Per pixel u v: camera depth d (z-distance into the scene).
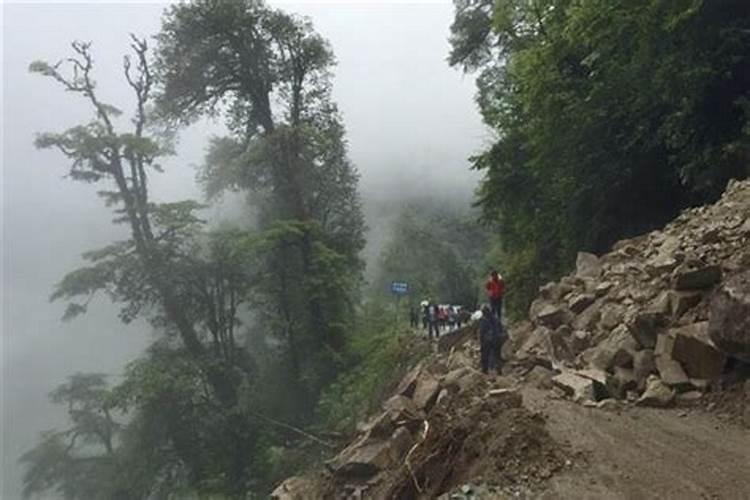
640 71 17.78
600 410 9.99
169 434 35.91
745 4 16.34
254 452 34.97
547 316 14.98
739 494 7.11
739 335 9.38
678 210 20.38
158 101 42.06
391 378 24.67
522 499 7.35
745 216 12.84
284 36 41.84
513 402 9.52
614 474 7.71
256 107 43.28
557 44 21.77
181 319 38.84
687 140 17.72
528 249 27.25
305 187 41.16
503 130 28.30
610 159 20.70
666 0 16.16
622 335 11.91
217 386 38.00
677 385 10.25
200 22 40.44
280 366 40.03
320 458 24.41
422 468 9.48
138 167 39.31
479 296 68.31
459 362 15.93
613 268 15.05
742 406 9.34
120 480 36.22
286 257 39.56
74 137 37.53
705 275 11.37
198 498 33.38
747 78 17.08
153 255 37.81
